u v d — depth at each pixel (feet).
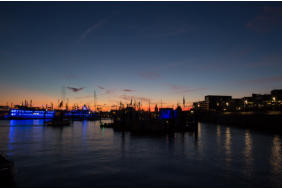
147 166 77.25
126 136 182.50
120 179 62.03
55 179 61.31
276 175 67.36
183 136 187.93
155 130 214.48
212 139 166.30
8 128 279.69
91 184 57.47
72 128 291.17
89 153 100.89
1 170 55.16
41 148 115.14
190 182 60.08
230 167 77.00
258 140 162.20
